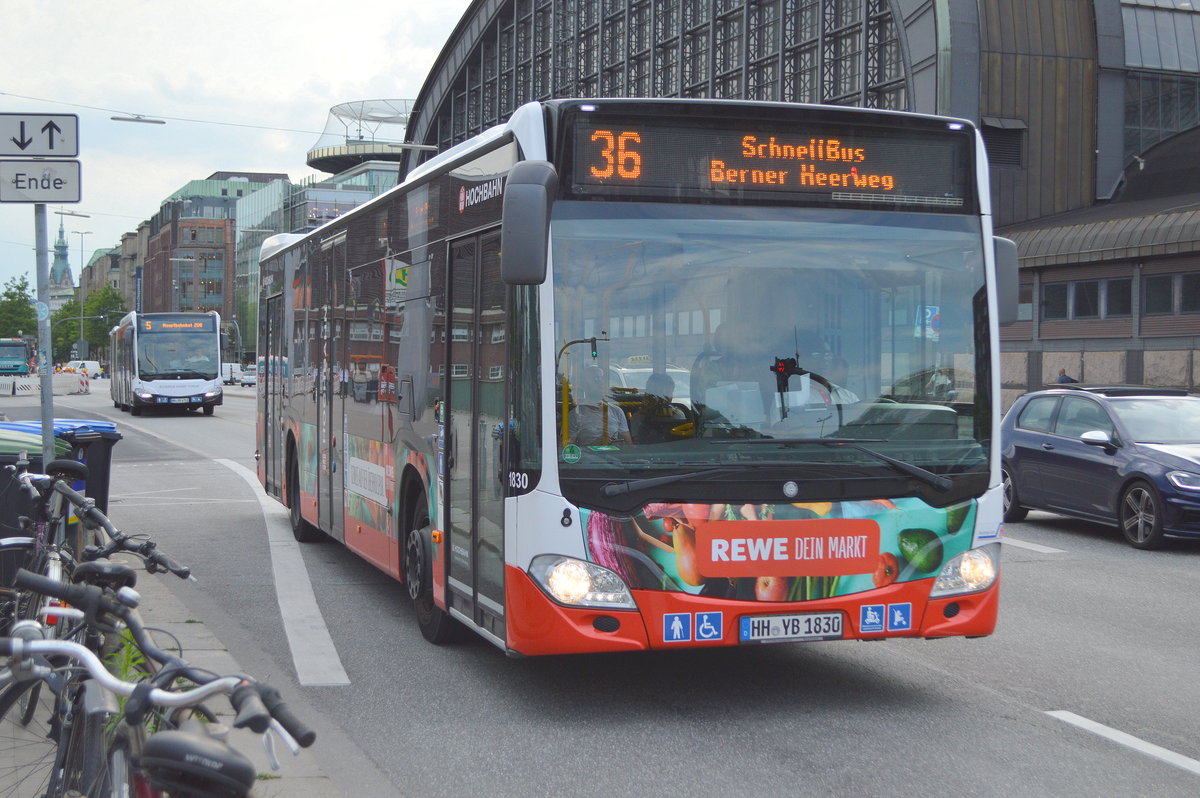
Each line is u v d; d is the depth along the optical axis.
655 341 6.01
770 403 6.08
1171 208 33.06
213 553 11.78
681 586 5.88
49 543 5.20
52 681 3.40
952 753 5.55
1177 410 13.71
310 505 11.62
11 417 41.22
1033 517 15.66
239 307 135.88
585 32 61.03
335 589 9.88
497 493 6.31
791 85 47.25
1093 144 41.94
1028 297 36.97
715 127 6.21
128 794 2.75
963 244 6.52
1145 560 11.91
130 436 32.25
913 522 6.19
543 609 5.85
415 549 8.00
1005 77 41.00
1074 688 6.80
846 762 5.41
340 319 10.34
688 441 5.97
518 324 6.07
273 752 2.48
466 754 5.54
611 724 6.04
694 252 6.11
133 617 2.97
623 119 6.10
